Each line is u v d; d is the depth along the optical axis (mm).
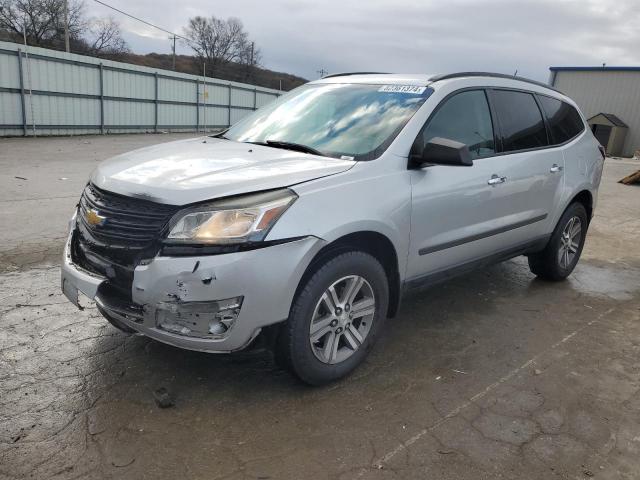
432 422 2896
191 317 2686
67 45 29734
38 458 2463
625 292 5277
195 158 3309
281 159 3287
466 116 3973
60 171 11547
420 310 4500
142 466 2449
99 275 2920
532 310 4633
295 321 2893
